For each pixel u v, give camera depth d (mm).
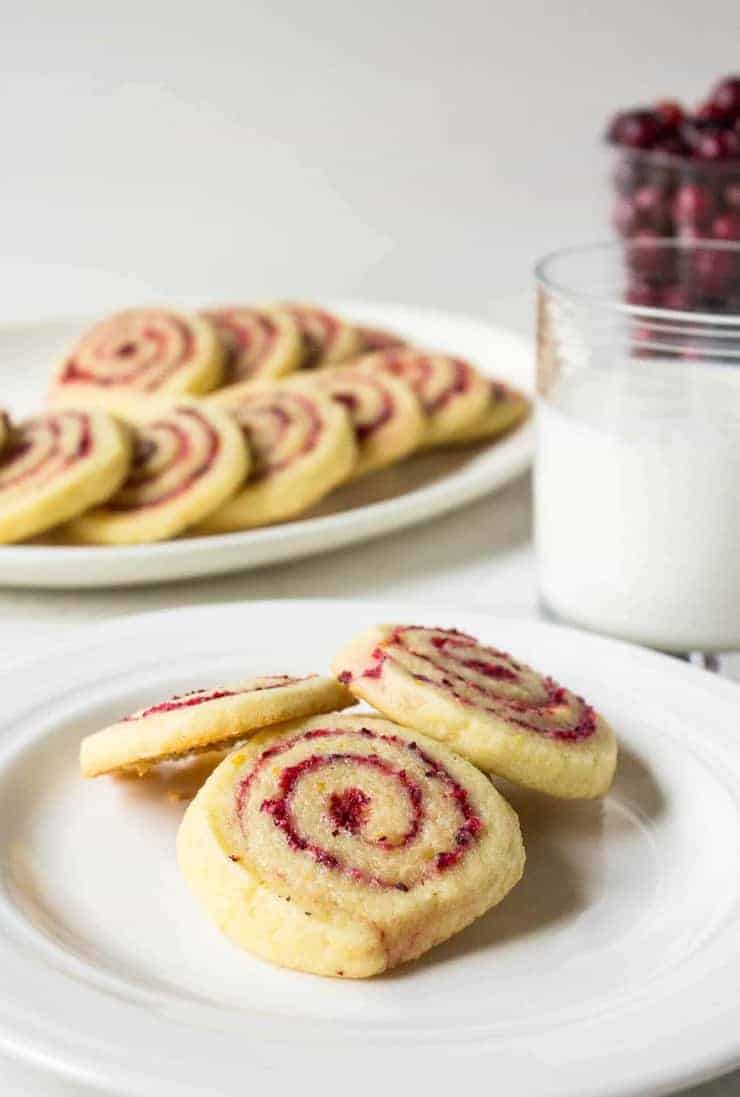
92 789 557
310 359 846
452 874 510
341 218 1120
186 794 555
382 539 722
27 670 591
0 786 553
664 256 671
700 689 585
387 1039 476
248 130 1159
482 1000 493
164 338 827
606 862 535
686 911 519
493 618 617
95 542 699
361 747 539
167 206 1142
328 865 510
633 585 631
